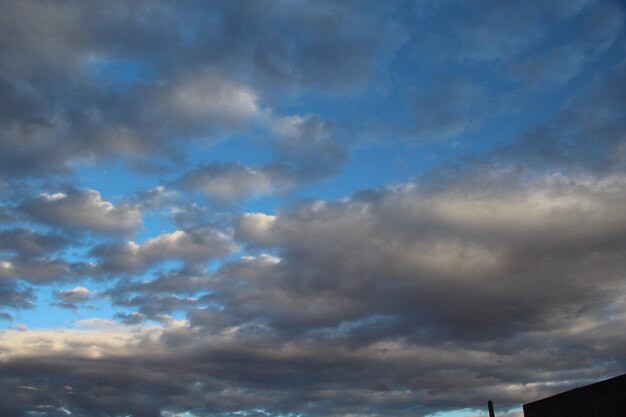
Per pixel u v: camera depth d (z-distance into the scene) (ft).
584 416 88.69
